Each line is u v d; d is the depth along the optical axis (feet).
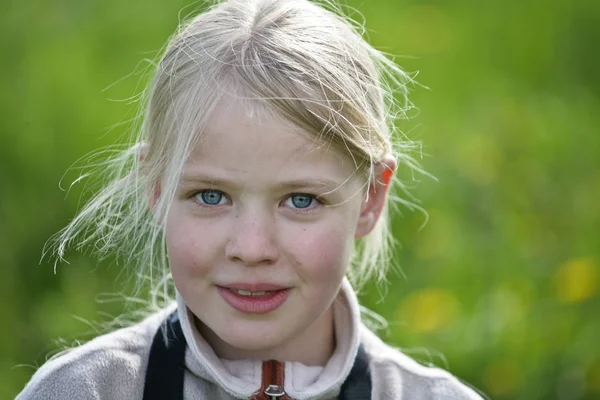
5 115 22.36
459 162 22.65
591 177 22.84
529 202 22.33
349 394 11.68
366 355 12.00
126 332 11.82
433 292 20.26
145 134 11.80
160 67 11.17
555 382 19.21
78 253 20.45
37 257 20.70
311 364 11.71
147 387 11.35
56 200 21.18
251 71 10.31
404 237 21.27
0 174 21.44
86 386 11.20
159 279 13.85
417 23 26.25
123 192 12.09
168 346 11.50
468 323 19.95
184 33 11.21
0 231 20.88
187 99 10.54
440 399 12.25
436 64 25.34
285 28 10.89
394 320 19.94
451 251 21.08
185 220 10.56
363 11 25.46
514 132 23.62
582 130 24.11
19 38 24.17
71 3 25.08
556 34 26.81
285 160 10.16
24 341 19.77
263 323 10.62
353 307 11.70
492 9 27.14
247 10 11.16
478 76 25.59
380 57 12.64
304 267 10.44
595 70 26.43
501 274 20.95
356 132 10.69
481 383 19.26
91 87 22.91
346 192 10.66
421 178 21.97
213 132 10.17
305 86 10.35
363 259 14.62
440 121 23.81
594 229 21.74
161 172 10.91
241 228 10.25
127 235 12.55
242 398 11.21
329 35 11.05
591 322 19.95
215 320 10.71
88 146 21.85
